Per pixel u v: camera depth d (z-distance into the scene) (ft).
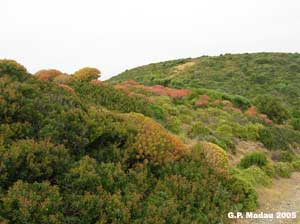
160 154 29.17
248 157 43.50
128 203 22.56
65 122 28.48
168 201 24.45
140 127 31.86
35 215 19.06
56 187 21.26
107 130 29.17
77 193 22.13
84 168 23.62
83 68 64.18
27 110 28.30
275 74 159.94
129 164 27.78
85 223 20.47
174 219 23.18
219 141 49.44
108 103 49.44
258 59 183.52
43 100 31.32
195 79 156.25
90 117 30.78
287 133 70.13
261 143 58.13
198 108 69.67
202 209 26.09
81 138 27.25
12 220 18.60
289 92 135.74
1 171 21.26
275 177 42.86
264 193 35.19
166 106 61.62
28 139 24.57
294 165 49.37
